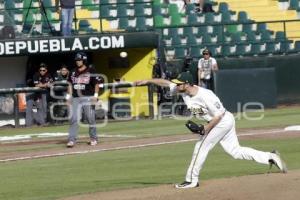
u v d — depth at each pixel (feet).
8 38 234.17
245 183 102.78
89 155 155.94
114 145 171.94
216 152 155.12
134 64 254.27
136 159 147.23
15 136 202.80
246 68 261.24
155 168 134.31
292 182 101.19
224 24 282.97
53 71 252.62
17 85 248.11
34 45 234.38
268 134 181.37
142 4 289.94
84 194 105.81
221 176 119.34
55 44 237.04
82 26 269.23
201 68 248.73
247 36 293.23
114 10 284.20
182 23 298.15
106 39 241.96
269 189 97.25
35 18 258.78
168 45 277.85
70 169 136.77
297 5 325.01
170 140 177.68
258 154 108.78
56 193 110.52
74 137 171.01
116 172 131.03
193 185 102.78
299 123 206.39
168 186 106.11
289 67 267.80
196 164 103.35
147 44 246.68
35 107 230.07
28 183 122.21
